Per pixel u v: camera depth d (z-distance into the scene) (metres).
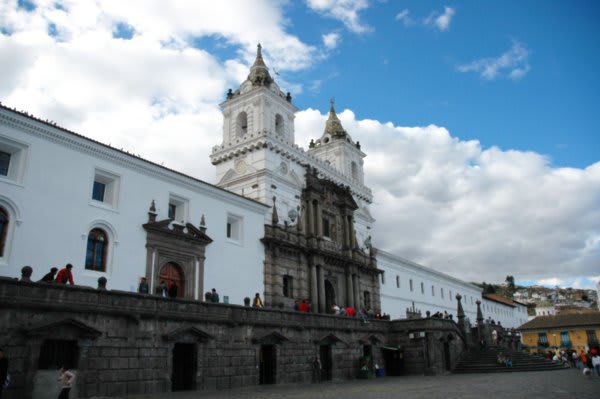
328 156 61.91
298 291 44.38
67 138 28.66
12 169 26.44
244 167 46.44
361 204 59.69
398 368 43.47
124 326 23.23
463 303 87.69
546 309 171.38
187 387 26.00
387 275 62.47
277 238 42.38
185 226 34.88
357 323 40.44
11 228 25.38
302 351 33.78
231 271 38.03
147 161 32.94
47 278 21.88
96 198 30.70
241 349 29.08
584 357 38.47
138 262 31.28
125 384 22.69
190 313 26.42
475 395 21.73
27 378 19.33
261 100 48.22
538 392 22.47
